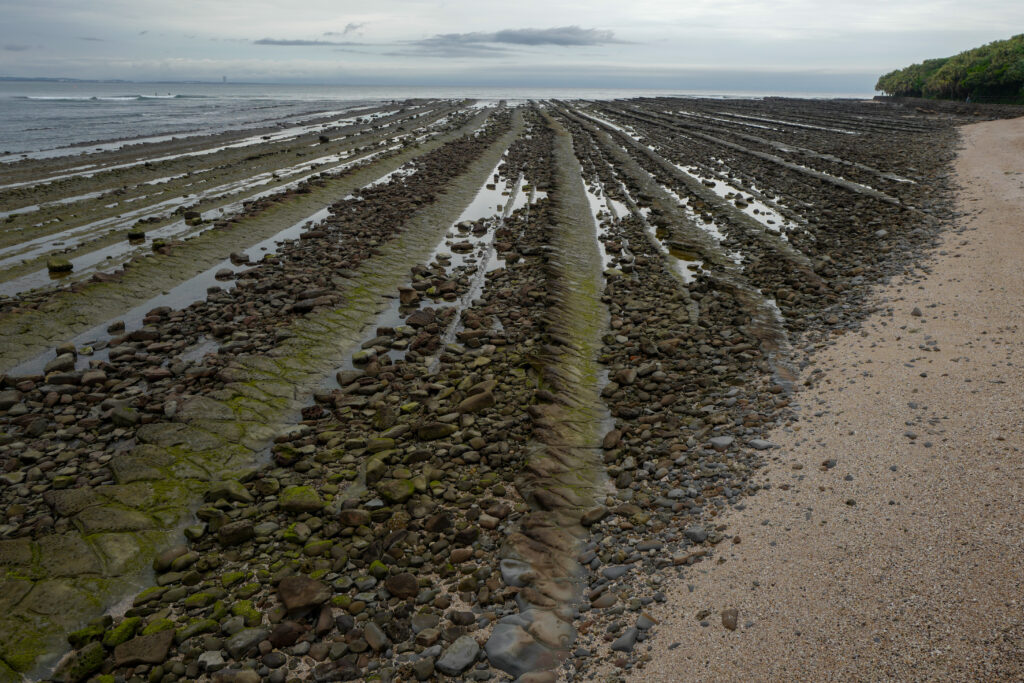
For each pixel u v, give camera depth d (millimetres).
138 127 63656
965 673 4258
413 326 12688
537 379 10406
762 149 41031
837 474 6836
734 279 15141
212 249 18172
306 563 6367
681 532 6441
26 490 7492
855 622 4848
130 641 5355
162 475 7777
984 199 20297
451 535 6750
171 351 11609
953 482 6289
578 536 6629
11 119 72500
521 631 5336
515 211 24031
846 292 13281
